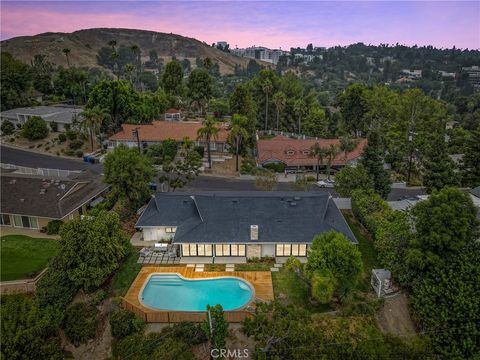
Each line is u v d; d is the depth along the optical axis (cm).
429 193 5925
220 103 12325
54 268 3556
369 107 9981
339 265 3369
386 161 7969
